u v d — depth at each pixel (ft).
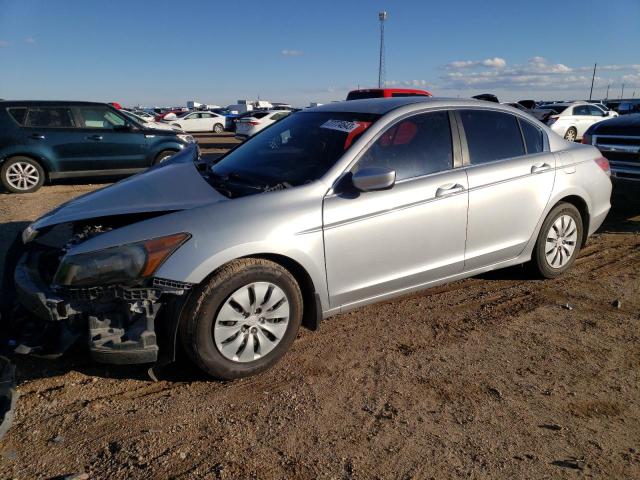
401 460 8.23
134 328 9.48
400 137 12.28
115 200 10.93
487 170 13.33
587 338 12.36
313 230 10.63
